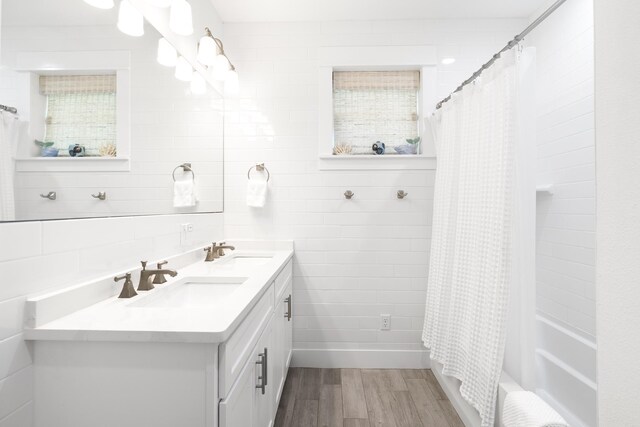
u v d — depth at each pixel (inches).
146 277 53.9
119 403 36.4
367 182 103.0
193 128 82.5
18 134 36.9
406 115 107.4
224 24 104.3
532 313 59.1
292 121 103.7
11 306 35.5
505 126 59.7
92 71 48.4
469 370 67.3
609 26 23.2
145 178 61.9
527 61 59.4
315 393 87.6
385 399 84.9
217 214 98.0
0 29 34.5
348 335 103.6
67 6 43.8
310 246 103.6
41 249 39.6
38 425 37.0
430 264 93.0
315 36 103.8
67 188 43.9
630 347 21.3
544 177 97.1
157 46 66.0
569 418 77.9
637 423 20.8
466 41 103.0
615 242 22.6
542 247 98.0
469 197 72.3
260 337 54.5
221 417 36.6
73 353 36.7
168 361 36.1
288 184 103.7
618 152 22.4
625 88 21.8
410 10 99.0
